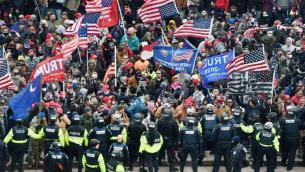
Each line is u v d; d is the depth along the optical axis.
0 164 72.06
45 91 79.62
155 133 73.19
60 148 71.12
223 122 73.75
